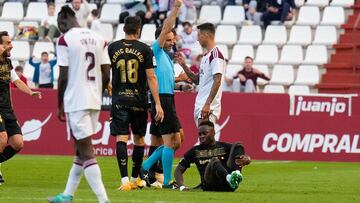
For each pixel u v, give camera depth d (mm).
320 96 64562
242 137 63250
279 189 40656
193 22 82125
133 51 38156
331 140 62406
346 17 82812
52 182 43656
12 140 40594
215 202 33656
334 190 40562
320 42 80562
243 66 74250
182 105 63625
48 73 74062
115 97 38594
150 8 81312
